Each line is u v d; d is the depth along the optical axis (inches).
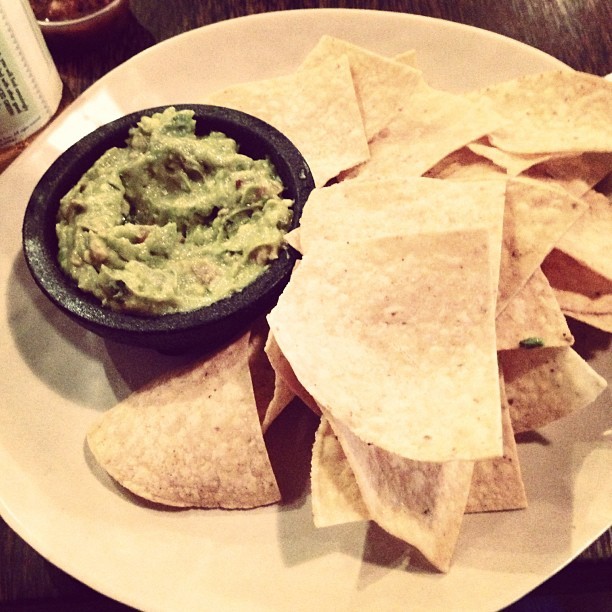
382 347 12.0
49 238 13.7
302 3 18.9
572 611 15.0
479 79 16.9
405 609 11.5
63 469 13.0
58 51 18.2
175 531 12.4
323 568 12.0
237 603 11.7
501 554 11.9
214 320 12.8
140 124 14.3
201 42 17.4
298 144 15.1
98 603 12.5
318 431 12.3
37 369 14.2
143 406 13.2
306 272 12.4
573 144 14.1
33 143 16.1
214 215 13.8
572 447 12.8
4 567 12.6
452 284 12.0
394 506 11.7
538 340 12.5
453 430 11.1
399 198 13.2
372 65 15.7
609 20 18.2
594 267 13.1
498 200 12.7
